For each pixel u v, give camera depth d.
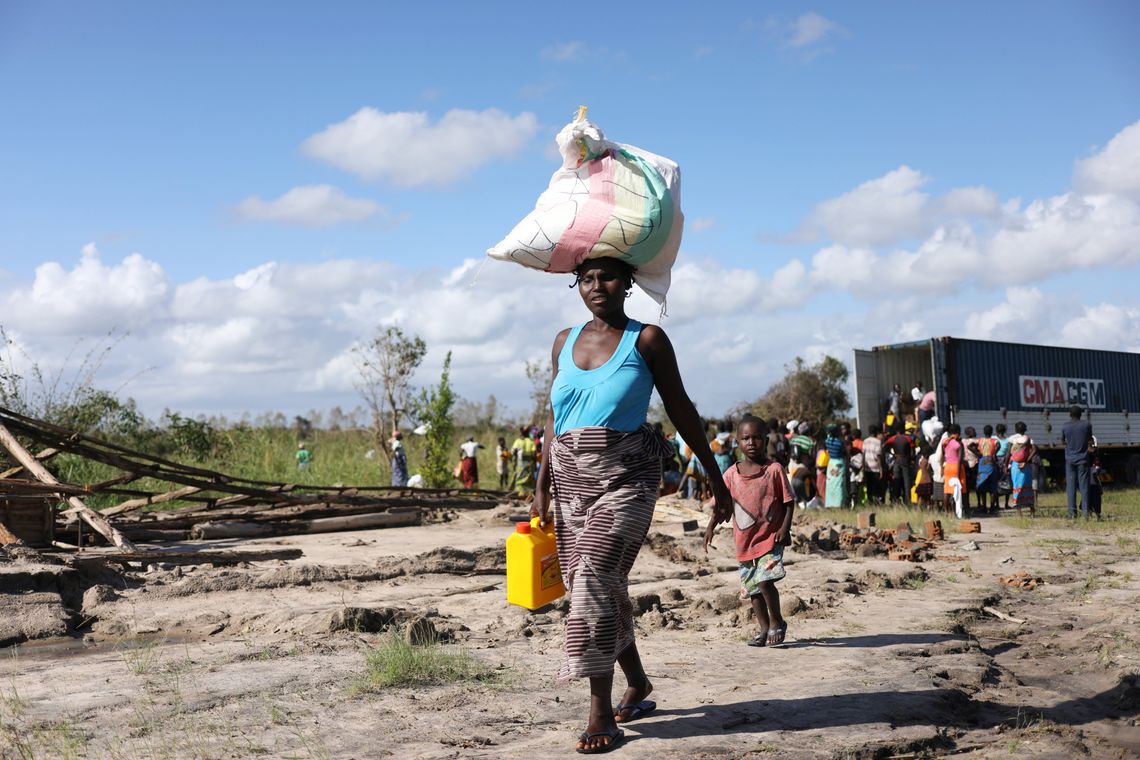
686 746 4.26
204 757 4.09
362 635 6.83
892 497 21.62
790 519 6.62
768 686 5.39
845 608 8.23
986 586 9.56
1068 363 27.73
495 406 35.94
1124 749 4.58
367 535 14.73
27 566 8.62
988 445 19.97
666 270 4.56
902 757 4.32
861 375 24.28
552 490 4.40
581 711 4.89
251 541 13.81
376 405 26.59
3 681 5.56
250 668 5.76
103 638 7.35
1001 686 5.73
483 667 5.75
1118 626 7.29
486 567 10.66
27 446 14.40
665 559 11.76
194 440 24.80
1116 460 29.62
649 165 4.40
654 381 4.38
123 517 14.86
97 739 4.36
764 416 38.62
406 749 4.23
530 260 4.39
